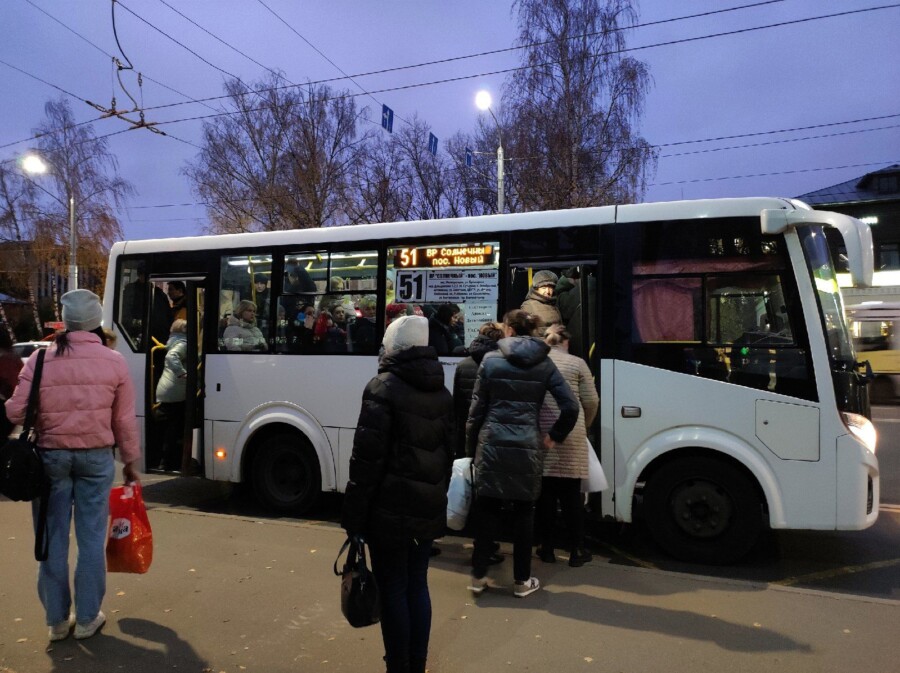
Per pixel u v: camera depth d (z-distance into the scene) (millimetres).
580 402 4574
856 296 21734
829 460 4660
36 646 3598
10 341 4656
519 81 23734
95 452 3654
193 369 6812
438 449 3088
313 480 6438
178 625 3848
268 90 29625
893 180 31516
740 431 4852
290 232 6586
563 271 5645
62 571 3639
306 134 29547
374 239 6203
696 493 5043
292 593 4309
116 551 3805
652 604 4086
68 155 34094
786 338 4820
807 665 3334
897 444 10812
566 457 4539
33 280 36688
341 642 3635
